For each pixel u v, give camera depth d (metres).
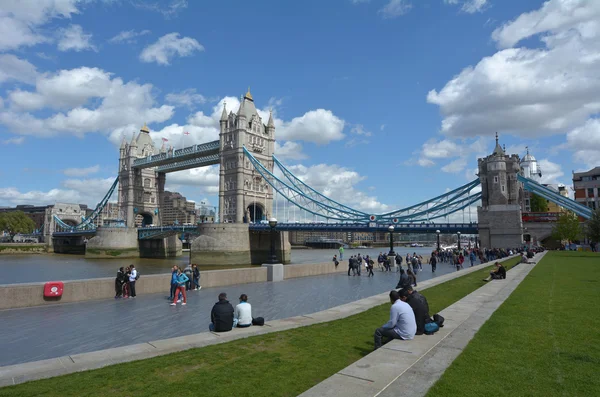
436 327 10.38
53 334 13.84
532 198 104.50
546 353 8.71
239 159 111.94
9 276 67.69
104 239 119.25
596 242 63.69
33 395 7.18
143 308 18.62
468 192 84.56
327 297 22.58
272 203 120.75
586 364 8.02
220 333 12.06
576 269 31.00
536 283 21.95
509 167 73.88
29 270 79.69
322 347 10.25
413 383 6.89
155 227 116.12
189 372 8.34
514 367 7.79
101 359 9.30
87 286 20.78
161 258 121.19
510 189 73.50
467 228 75.62
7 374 8.23
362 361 7.98
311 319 14.06
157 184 156.00
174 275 20.30
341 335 11.53
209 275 26.61
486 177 76.19
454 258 53.72
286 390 7.38
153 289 23.56
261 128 121.06
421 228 79.25
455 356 8.42
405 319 9.73
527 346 9.24
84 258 121.50
